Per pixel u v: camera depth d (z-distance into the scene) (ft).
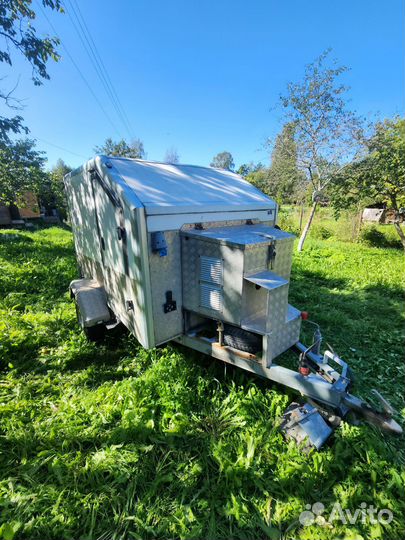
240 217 9.48
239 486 5.87
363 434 6.96
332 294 19.06
